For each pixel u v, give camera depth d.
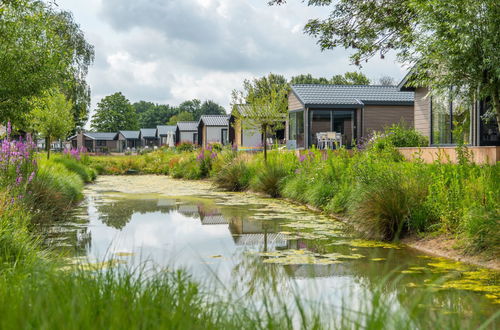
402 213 6.21
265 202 10.70
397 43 10.11
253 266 4.71
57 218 8.08
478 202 5.52
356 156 9.97
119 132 72.38
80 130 60.75
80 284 2.45
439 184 6.28
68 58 9.24
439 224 5.86
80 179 15.44
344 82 49.69
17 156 7.47
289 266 4.75
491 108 9.61
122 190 14.11
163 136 61.12
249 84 16.09
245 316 2.45
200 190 14.08
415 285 4.03
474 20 5.89
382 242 6.12
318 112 21.97
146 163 26.06
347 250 5.58
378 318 2.18
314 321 2.43
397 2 9.79
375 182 7.07
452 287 3.98
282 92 15.69
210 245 5.85
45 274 2.88
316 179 10.15
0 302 2.23
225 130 37.91
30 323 2.00
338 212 8.20
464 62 6.26
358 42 10.76
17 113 8.48
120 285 2.55
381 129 22.00
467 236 5.20
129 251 5.39
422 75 7.06
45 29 8.71
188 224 7.54
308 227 7.21
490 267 4.69
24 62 8.23
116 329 1.96
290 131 23.53
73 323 1.91
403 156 11.80
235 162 14.97
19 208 5.55
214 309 2.63
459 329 2.62
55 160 16.80
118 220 7.96
